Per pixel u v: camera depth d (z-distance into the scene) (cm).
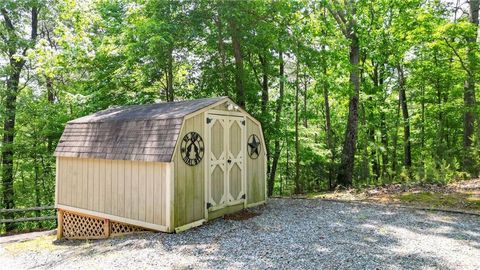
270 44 1222
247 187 873
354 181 1373
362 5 1448
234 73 1223
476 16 1217
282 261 480
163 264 488
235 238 606
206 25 1119
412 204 858
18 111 1412
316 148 1456
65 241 822
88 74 1345
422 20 1195
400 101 1838
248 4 1026
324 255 503
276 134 1302
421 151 1802
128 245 605
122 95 1295
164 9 1020
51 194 1541
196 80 1335
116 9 1319
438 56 1409
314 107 1967
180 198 669
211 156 755
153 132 695
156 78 1245
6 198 1430
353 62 1328
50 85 1564
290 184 1695
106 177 759
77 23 1191
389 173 1399
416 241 570
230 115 820
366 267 452
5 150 1385
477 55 1113
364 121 1667
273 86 1595
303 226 682
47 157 1483
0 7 1297
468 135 1247
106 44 1201
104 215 760
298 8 1144
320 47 1358
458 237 590
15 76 1424
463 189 950
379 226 673
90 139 802
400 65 1734
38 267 560
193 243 585
